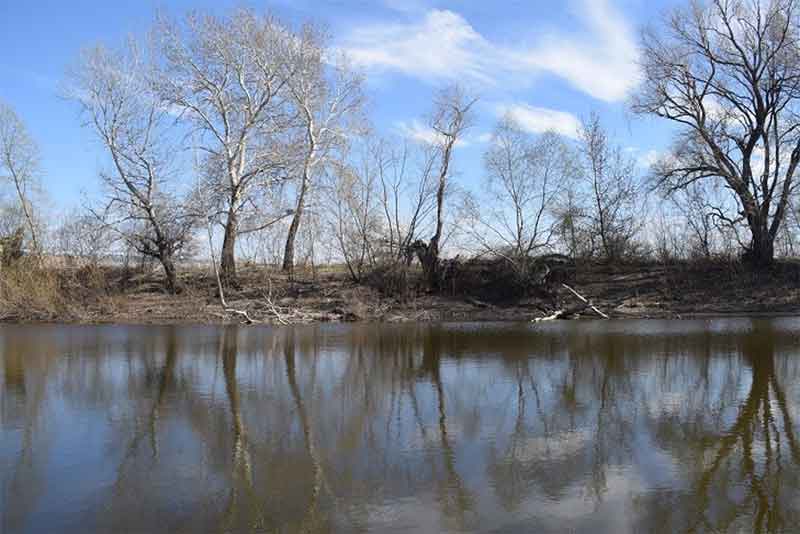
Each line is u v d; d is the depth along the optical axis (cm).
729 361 1898
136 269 3747
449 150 3622
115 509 876
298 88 3584
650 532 802
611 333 2575
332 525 821
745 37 3441
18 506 888
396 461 1059
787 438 1162
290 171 3522
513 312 3306
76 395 1539
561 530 807
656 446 1127
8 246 3531
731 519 835
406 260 3575
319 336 2616
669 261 3812
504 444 1147
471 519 838
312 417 1335
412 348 2266
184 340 2505
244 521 837
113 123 3341
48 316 3156
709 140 3403
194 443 1161
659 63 3528
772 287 3441
